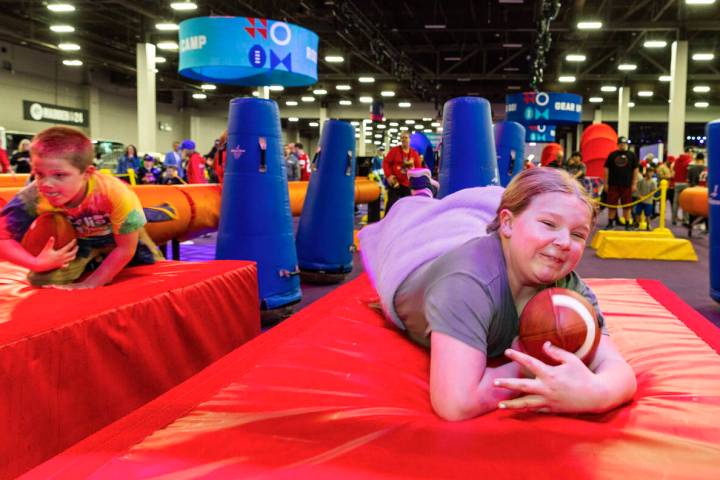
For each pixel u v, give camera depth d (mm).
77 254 2502
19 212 2326
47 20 17391
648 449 1136
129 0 14703
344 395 1463
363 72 27047
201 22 3773
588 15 18250
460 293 1351
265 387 1520
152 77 17750
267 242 4008
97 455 1152
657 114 30719
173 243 4891
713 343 1969
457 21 17906
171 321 2379
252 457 1111
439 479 1018
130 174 7910
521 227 1357
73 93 23922
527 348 1362
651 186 12219
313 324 2188
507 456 1103
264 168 3975
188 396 1467
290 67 3906
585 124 33094
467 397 1278
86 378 1940
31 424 1732
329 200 5504
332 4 14727
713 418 1311
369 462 1076
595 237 8594
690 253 7199
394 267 1891
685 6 16312
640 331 2111
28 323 1836
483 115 4426
